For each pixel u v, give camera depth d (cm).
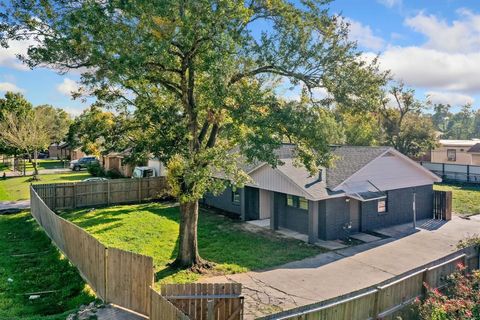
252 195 2130
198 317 816
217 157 1180
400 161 2027
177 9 1010
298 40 1150
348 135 3281
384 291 816
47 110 6372
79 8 986
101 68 1080
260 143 1121
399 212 2030
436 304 800
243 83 1227
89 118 1381
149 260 872
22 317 922
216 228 1909
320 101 1221
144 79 1164
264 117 1147
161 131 1285
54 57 1020
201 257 1449
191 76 1254
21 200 2628
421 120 4169
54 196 2355
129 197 2608
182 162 1236
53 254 1415
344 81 1165
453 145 4562
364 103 1192
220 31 1023
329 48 1169
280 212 1938
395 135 4138
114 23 995
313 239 1666
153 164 3169
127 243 1598
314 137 1209
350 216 1822
